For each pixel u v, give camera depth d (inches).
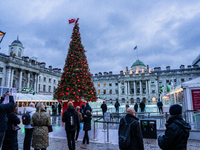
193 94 378.0
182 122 106.0
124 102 2696.9
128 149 128.7
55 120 623.8
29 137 197.6
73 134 214.1
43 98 1343.5
